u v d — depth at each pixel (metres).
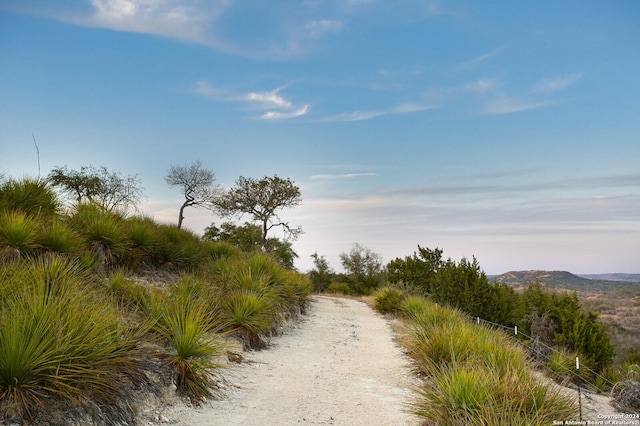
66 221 11.09
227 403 5.95
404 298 19.70
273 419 5.55
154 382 5.43
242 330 9.39
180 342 6.22
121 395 4.73
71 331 4.68
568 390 8.99
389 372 8.79
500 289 19.80
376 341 12.32
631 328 29.31
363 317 17.59
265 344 9.90
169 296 8.84
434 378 6.56
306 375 7.95
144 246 12.32
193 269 13.44
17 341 4.18
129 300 8.02
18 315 4.63
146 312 7.61
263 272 14.00
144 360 5.72
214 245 16.70
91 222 11.37
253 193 41.06
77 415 4.11
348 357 9.92
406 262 28.42
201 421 5.16
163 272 12.44
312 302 20.48
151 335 6.56
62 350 4.46
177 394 5.61
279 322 12.08
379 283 38.72
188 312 7.37
